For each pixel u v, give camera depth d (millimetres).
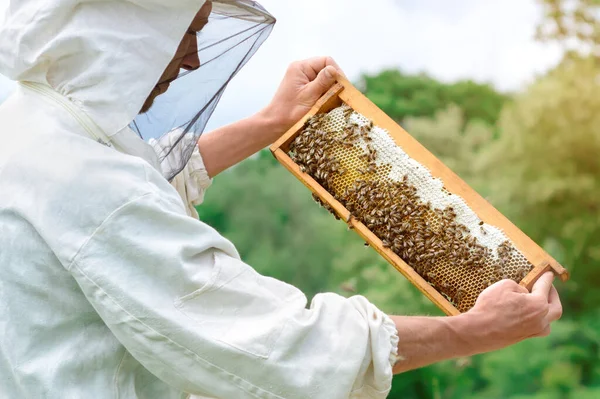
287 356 1922
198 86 2225
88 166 1928
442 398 8695
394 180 2592
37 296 1950
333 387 1941
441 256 2498
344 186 2650
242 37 2246
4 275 1945
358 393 2035
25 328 1937
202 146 2818
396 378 8641
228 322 1933
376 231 2572
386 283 9359
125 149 2059
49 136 1962
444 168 2604
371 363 2016
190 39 2168
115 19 1948
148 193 1933
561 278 2412
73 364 1944
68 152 1942
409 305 8992
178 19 1977
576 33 12031
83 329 1985
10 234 1953
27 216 1931
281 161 2684
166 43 1979
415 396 8680
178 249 1912
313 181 2639
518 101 11766
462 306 2479
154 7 1961
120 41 1938
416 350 2088
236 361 1896
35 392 1915
